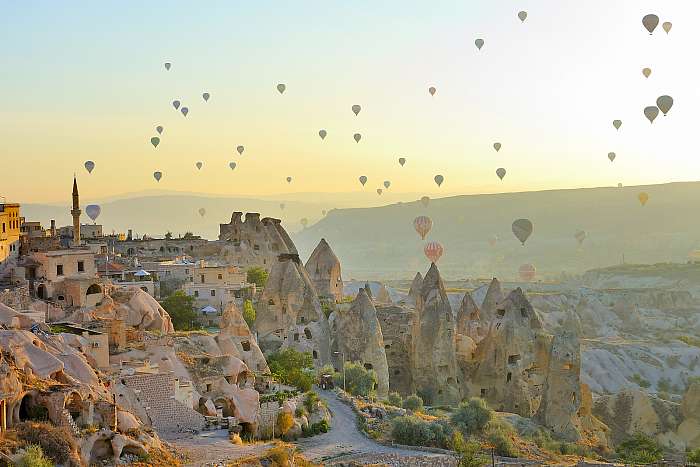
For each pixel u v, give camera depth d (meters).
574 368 117.12
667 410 138.38
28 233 150.00
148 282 132.12
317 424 90.62
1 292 96.31
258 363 104.75
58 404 65.69
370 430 91.44
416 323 130.50
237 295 142.25
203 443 76.88
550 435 112.50
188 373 89.75
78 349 81.44
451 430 93.81
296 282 129.12
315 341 126.25
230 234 188.88
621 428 135.12
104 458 66.19
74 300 105.50
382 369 123.88
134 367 85.56
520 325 130.38
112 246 169.88
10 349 68.75
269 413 88.19
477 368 132.50
